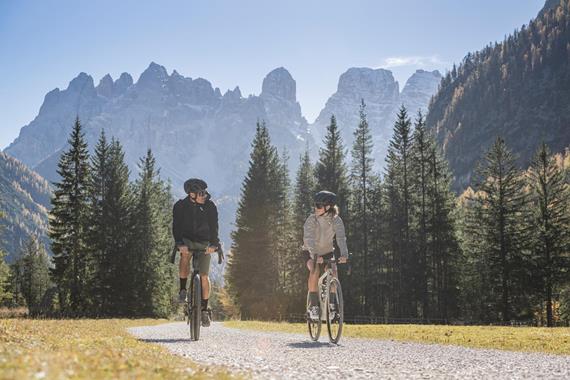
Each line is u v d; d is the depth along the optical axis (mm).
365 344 8781
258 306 53062
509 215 46500
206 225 8164
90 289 52156
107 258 53406
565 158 119312
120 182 55781
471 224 52125
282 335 11656
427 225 52094
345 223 55031
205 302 8414
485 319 50344
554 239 45781
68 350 4516
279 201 57094
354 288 53938
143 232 58156
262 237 54094
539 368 5527
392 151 55219
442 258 50625
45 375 2750
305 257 8680
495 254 46750
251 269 53625
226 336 10570
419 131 53906
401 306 52500
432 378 4590
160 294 59656
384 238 55750
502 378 4699
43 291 106375
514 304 46969
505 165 47531
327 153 56469
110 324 19312
